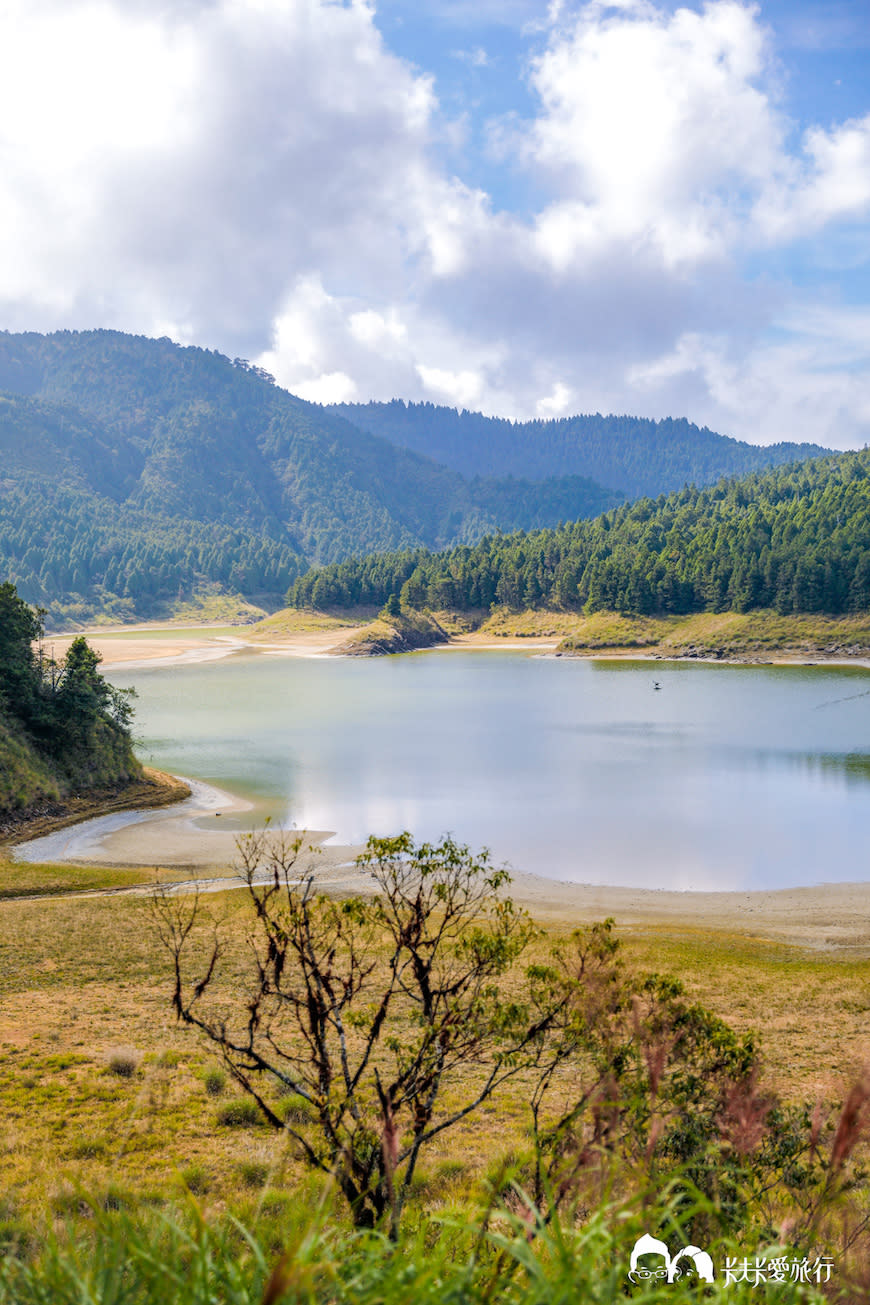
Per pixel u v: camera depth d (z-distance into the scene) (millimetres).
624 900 48594
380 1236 4168
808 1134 10742
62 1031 26453
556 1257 3918
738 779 84188
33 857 58406
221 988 30469
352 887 47906
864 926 44031
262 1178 15289
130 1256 4074
